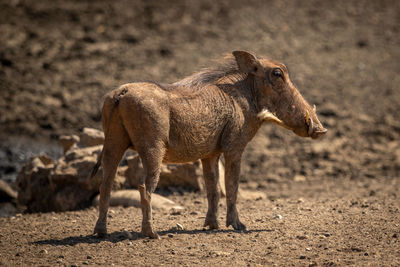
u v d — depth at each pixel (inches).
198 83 1000.9
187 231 1018.7
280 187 1819.6
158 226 1070.4
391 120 2618.1
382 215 1109.7
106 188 943.7
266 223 1082.7
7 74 2829.7
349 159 2210.9
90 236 979.3
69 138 1662.2
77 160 1402.6
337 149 2325.3
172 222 1112.8
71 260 843.4
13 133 2372.0
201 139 971.9
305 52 3280.0
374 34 3577.8
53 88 2760.8
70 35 3277.6
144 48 3201.3
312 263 808.9
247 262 829.2
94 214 1246.9
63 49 3127.5
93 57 3080.7
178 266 813.9
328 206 1257.4
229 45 3280.0
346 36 3528.5
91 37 3272.6
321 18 3730.3
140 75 2906.0
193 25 3496.6
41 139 2345.0
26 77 2829.7
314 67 3122.5
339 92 2878.9
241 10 3737.7
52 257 859.4
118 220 1135.6
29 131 2401.6
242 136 1023.6
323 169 2090.3
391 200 1334.9
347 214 1135.0
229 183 1026.1
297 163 2159.2
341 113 2667.3
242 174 2012.8
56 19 3444.9
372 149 2322.8
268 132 2511.1
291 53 3243.1
